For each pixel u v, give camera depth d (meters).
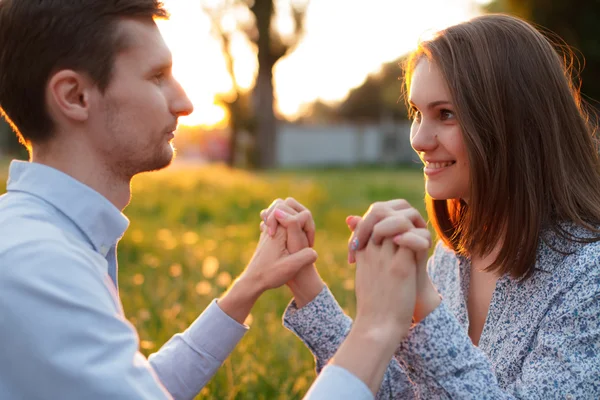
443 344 1.18
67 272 0.90
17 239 0.93
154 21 1.12
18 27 1.04
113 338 0.90
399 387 1.48
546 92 1.38
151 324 2.84
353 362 1.03
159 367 1.40
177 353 1.42
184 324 2.77
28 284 0.88
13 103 1.06
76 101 1.06
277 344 2.69
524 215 1.37
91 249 1.05
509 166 1.38
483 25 1.42
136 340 0.94
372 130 33.09
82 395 0.86
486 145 1.38
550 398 1.26
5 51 1.05
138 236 5.57
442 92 1.40
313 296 1.47
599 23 11.14
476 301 1.59
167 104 1.12
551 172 1.38
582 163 1.43
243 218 8.45
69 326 0.87
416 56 1.49
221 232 6.96
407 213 1.17
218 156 32.56
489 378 1.18
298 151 32.16
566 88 1.42
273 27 25.47
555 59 1.43
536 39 1.42
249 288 1.43
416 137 1.45
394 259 1.10
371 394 1.01
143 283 3.88
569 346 1.29
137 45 1.08
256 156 26.19
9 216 0.99
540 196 1.38
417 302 1.18
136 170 1.12
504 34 1.40
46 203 1.04
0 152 22.77
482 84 1.37
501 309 1.43
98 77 1.05
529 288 1.38
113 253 1.17
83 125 1.07
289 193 10.19
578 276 1.31
